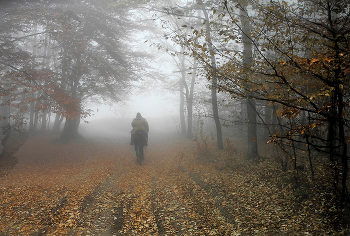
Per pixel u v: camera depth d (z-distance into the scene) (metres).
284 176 8.11
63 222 6.03
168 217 6.38
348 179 6.33
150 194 8.62
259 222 5.59
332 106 4.39
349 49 4.23
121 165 14.73
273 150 12.83
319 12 6.38
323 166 7.11
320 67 4.09
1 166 14.20
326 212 5.35
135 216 6.56
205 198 7.73
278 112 4.84
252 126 12.05
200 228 5.69
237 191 7.88
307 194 6.36
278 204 6.36
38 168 14.20
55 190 9.06
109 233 5.56
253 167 10.41
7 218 6.24
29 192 8.78
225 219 6.08
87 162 15.91
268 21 5.44
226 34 5.60
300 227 5.06
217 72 5.36
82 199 7.83
